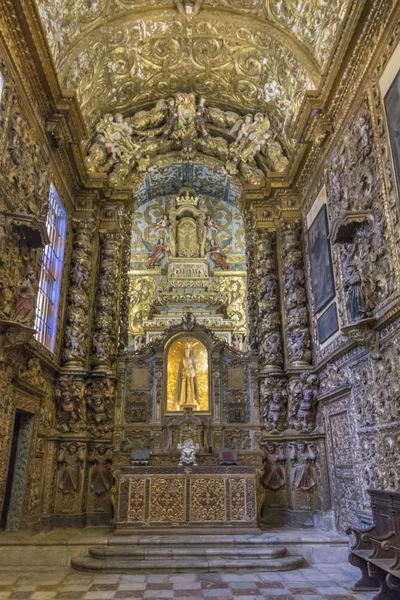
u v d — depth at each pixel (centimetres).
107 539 988
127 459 1247
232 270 2209
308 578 838
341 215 961
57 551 950
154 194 2291
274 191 1505
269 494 1253
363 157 952
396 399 805
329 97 1092
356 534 786
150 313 2048
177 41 1435
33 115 1060
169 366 1364
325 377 1224
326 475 1191
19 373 982
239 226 2311
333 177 1141
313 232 1325
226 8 1331
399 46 822
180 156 1722
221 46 1448
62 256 1317
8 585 796
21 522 1016
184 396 1333
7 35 896
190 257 2161
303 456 1238
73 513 1173
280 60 1371
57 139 1169
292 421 1287
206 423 1303
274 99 1501
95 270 1442
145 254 2248
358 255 977
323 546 980
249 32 1370
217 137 1675
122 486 1068
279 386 1335
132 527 1041
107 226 1505
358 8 878
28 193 1019
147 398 1327
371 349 880
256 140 1599
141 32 1375
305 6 1195
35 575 861
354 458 1000
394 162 821
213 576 849
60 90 1117
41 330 1177
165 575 855
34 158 1065
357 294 898
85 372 1266
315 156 1282
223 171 1738
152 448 1270
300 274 1405
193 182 2222
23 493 1033
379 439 869
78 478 1203
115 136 1562
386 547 688
